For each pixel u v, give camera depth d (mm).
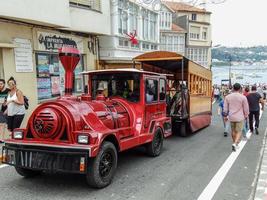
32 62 12648
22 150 5895
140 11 22234
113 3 18281
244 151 9250
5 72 11414
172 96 12266
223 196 5664
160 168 7398
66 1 13102
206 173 7020
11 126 8992
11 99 8875
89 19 15430
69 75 6520
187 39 47500
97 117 6340
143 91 7883
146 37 23578
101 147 5871
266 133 12539
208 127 14391
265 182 6309
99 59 18500
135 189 5996
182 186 6168
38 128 5918
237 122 9281
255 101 12164
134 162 7934
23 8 11094
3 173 6965
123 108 7656
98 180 5836
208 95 14828
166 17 41969
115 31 18531
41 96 13273
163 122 8969
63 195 5676
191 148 9672
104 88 8312
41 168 5746
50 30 13656
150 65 12625
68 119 5793
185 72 11977
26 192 5820
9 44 11258
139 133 7574
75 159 5551
